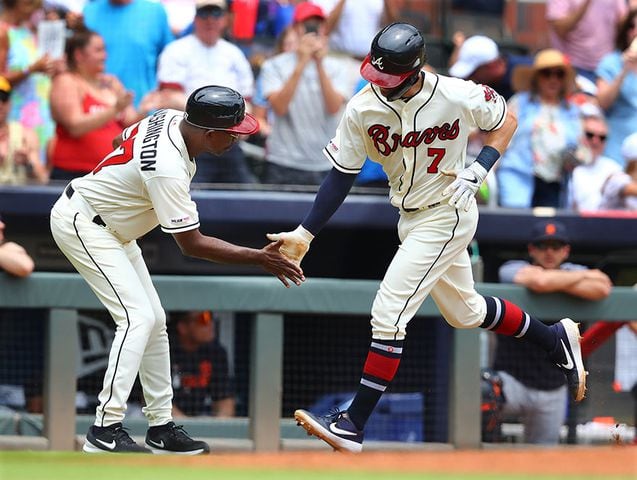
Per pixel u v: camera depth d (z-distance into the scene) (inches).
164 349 835.4
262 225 1122.0
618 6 1282.0
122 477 533.6
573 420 1090.7
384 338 773.9
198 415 1065.5
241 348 1074.1
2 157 1095.6
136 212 806.5
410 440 1077.1
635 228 1140.5
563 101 1195.9
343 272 1173.1
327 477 541.0
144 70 1152.2
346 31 1182.9
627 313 1074.7
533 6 1344.7
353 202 1110.4
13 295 1002.1
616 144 1250.6
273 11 1231.5
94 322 1068.5
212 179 1133.7
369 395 770.8
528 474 550.6
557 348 823.7
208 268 1139.3
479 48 1210.0
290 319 1085.1
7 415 1024.2
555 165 1187.9
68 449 1007.0
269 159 1154.0
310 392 1084.5
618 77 1243.8
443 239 771.4
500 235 1126.4
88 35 1102.4
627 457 617.9
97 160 1104.8
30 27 1144.8
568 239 1099.9
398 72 721.6
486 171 761.6
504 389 1069.8
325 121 1148.5
